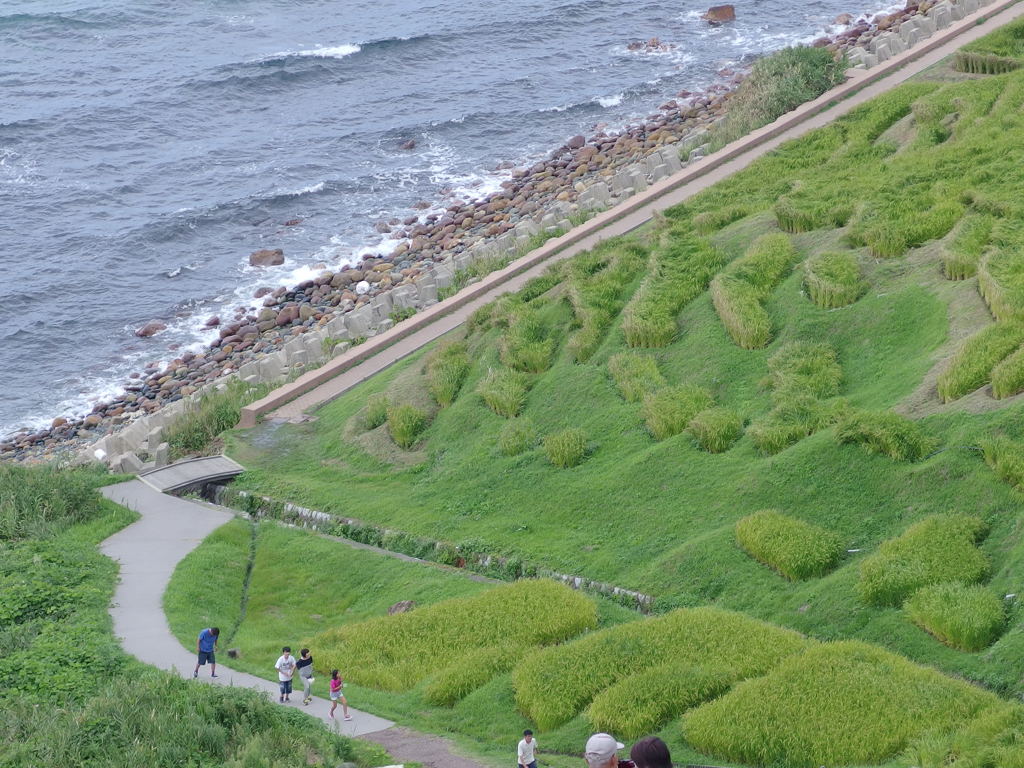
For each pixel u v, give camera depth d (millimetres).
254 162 88625
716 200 60094
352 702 34062
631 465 43500
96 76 104312
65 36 113625
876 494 37938
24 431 61219
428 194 81812
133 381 64562
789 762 28328
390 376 54875
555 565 40219
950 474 37031
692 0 111812
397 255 72875
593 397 48219
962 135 59000
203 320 69750
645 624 34500
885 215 51875
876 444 39000
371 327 60969
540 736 31141
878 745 28031
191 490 49562
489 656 34812
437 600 39688
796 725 28953
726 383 46438
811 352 45875
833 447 39781
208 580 42438
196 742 30312
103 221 81312
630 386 47312
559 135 88938
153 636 37969
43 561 42188
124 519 46938
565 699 31906
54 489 47500
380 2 119125
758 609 35656
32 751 30078
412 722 32688
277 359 59781
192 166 88500
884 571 34219
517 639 35812
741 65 97062
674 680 31453
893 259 49500
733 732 29078
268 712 31438
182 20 116688
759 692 30250
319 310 67750
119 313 71000
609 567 39344
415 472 48281
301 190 83125
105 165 89062
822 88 71438
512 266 61062
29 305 72000
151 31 114312
